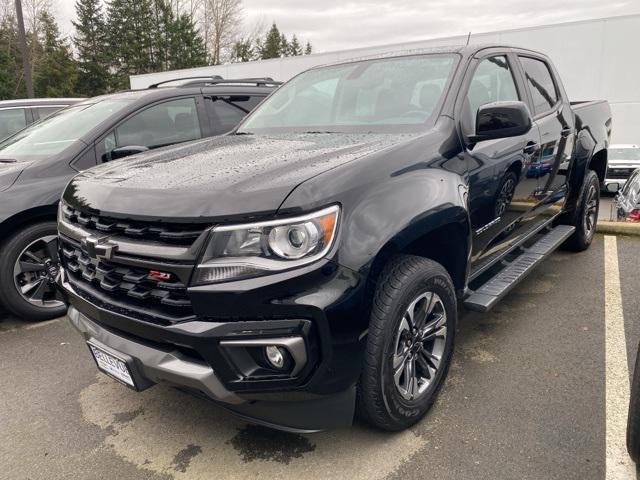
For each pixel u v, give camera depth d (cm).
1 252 382
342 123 312
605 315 376
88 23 5381
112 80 5225
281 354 194
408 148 248
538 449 233
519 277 336
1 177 384
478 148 289
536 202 380
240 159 243
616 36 1439
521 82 372
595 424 249
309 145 264
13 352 357
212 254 193
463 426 252
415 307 242
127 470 236
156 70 5322
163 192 210
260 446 247
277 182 202
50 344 368
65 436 262
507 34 1562
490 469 223
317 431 211
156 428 266
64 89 4703
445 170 259
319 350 196
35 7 4475
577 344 332
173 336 199
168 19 5269
